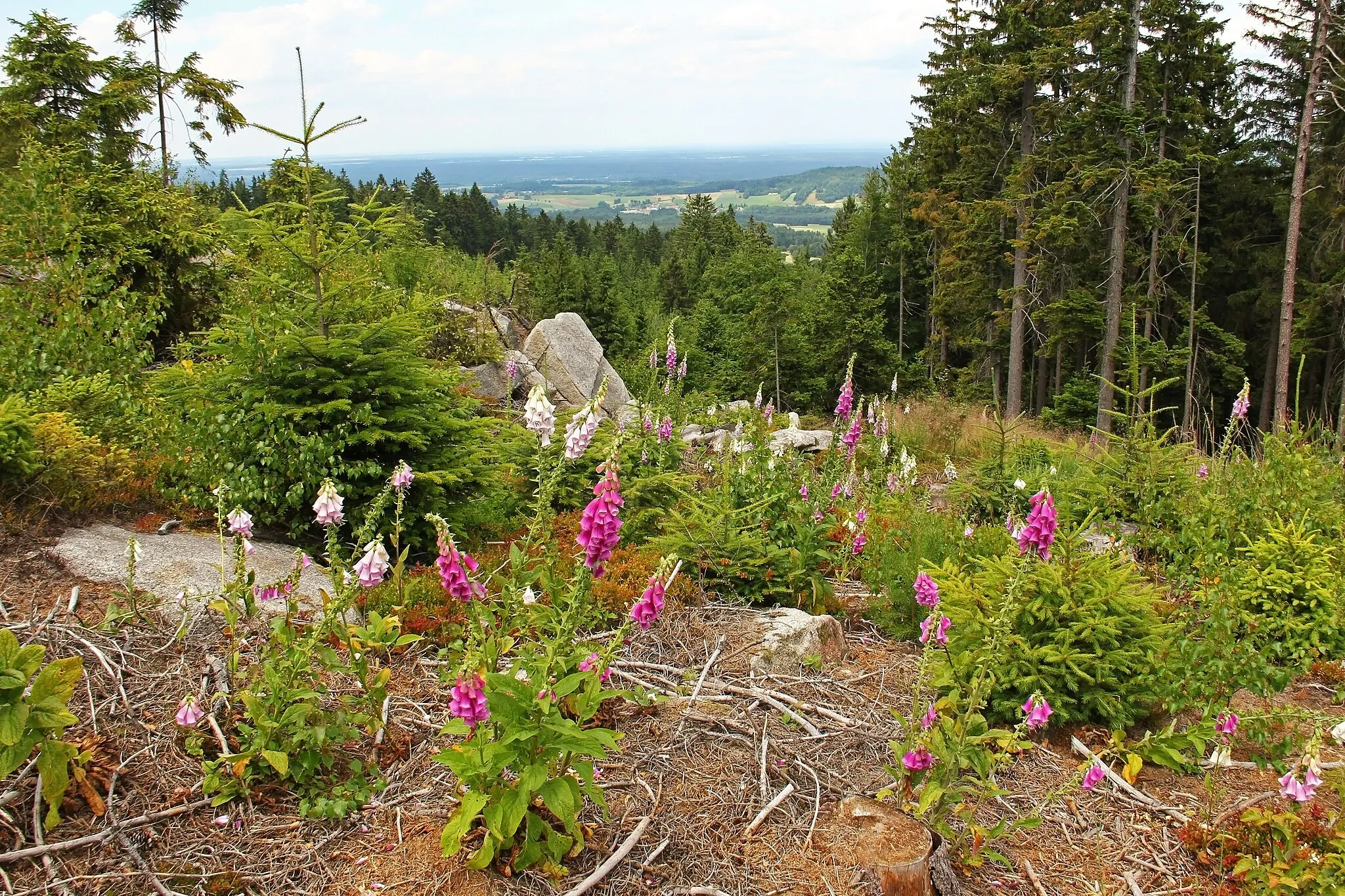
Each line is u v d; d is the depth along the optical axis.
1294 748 3.86
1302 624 5.23
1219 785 3.80
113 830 2.82
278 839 2.93
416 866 2.84
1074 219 20.50
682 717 3.88
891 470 8.55
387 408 5.67
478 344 13.63
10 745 2.65
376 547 3.09
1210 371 25.53
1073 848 3.35
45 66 15.34
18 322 6.33
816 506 6.23
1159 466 6.98
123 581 4.28
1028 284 25.11
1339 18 19.31
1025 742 3.41
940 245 32.47
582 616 3.40
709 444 10.91
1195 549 5.81
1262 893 2.98
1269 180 25.94
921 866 2.88
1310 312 20.86
